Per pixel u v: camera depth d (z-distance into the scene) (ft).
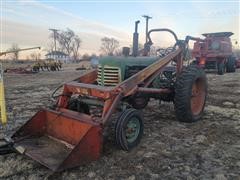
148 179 9.84
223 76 47.09
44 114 12.57
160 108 20.75
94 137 10.25
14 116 18.22
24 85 38.01
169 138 13.99
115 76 13.83
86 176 9.97
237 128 15.72
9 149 11.38
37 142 11.79
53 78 51.44
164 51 18.10
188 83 15.70
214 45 49.62
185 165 10.95
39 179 9.70
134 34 17.47
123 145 11.87
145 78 13.79
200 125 16.29
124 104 12.74
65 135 11.69
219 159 11.53
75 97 13.76
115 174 10.14
